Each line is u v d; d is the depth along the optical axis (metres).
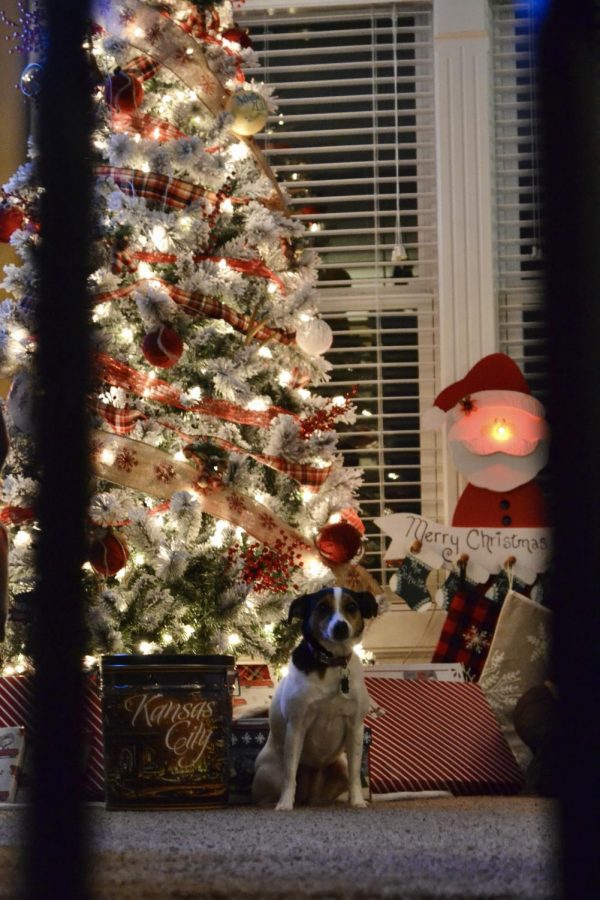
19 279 4.02
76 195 1.28
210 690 3.49
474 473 4.68
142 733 3.43
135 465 4.05
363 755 3.82
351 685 3.53
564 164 1.11
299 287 4.34
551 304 1.13
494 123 5.20
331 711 3.51
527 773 4.09
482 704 4.15
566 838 1.13
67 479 1.25
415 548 4.60
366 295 5.20
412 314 5.15
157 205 4.18
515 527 4.64
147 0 4.51
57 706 1.22
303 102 5.25
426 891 1.71
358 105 5.31
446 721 4.09
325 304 5.22
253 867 2.00
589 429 1.14
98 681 3.85
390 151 5.28
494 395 4.70
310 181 5.24
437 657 4.55
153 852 2.23
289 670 3.59
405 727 4.05
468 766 4.02
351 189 5.27
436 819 2.96
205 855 2.17
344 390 5.16
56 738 1.21
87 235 1.28
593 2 1.10
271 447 4.09
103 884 1.79
